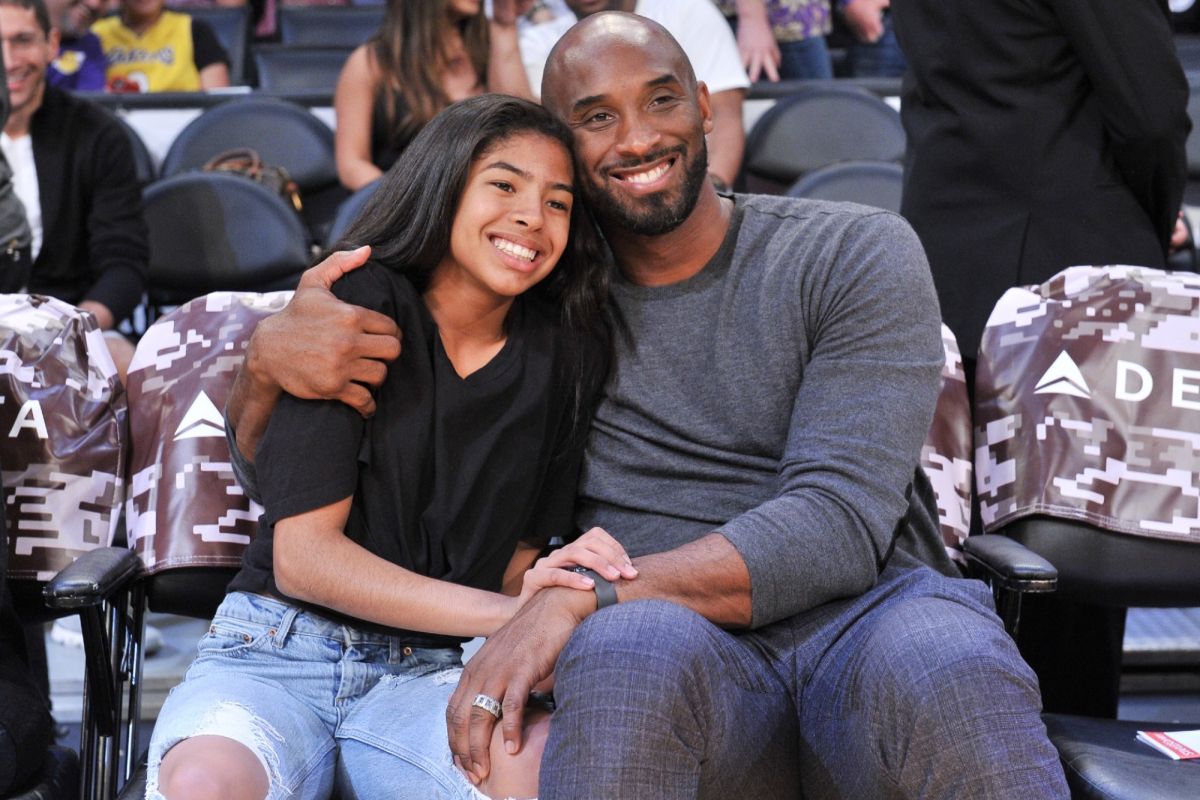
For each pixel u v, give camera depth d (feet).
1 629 5.83
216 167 11.00
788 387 5.43
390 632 5.27
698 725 4.44
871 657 4.67
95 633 5.47
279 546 5.05
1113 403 6.16
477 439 5.35
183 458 6.08
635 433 5.58
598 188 5.43
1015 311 6.46
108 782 5.61
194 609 6.04
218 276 10.32
